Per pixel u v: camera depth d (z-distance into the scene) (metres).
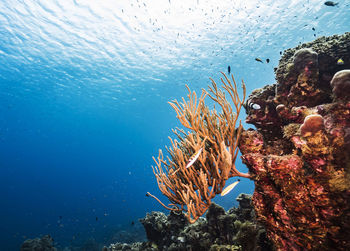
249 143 3.40
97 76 28.19
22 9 16.17
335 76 2.71
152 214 5.71
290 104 3.56
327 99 3.40
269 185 2.64
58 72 26.70
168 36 20.00
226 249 3.49
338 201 2.17
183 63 25.09
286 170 2.40
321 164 2.28
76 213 45.78
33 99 37.91
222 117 3.42
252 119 4.07
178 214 5.52
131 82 30.72
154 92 35.62
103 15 17.39
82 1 15.99
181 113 2.95
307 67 3.36
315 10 16.95
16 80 29.20
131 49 21.95
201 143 3.02
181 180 3.41
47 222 37.41
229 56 23.72
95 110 45.88
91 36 19.67
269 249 3.05
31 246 8.08
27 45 20.55
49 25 18.00
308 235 2.22
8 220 44.69
